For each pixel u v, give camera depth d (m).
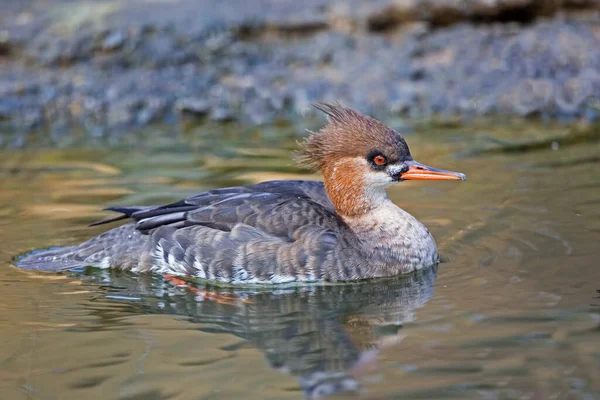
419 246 11.52
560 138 16.81
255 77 19.81
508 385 7.96
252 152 16.69
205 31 20.42
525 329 9.06
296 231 11.19
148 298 10.73
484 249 11.59
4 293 10.78
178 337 9.47
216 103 19.23
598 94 18.44
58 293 10.81
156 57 20.16
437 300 10.12
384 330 9.45
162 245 11.45
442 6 20.61
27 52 20.22
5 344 9.26
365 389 8.05
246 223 11.28
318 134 12.00
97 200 13.88
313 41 20.61
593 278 10.32
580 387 7.85
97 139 18.02
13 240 12.33
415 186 14.52
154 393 8.15
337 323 9.80
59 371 8.62
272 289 11.12
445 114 18.69
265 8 21.23
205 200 11.71
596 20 20.41
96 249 11.72
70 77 19.77
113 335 9.52
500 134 17.25
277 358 8.85
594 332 8.90
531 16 20.81
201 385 8.27
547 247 11.41
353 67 19.88
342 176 11.83
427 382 8.10
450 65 19.66
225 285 11.24
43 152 17.05
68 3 21.91
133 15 21.02
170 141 17.67
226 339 9.39
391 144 11.62
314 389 8.09
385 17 20.69
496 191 13.88
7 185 14.82
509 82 19.03
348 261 11.19
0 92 19.17
